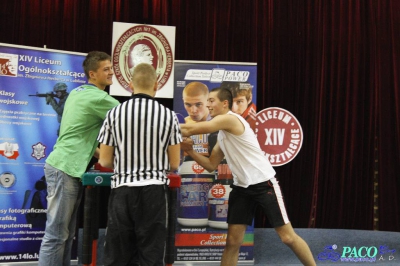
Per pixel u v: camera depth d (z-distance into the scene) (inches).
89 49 170.2
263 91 180.7
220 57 178.9
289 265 170.2
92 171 131.7
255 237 174.1
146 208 98.3
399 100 184.7
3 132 142.2
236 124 128.9
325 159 183.9
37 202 145.5
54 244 122.6
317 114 183.0
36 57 145.0
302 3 184.7
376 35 186.2
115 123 101.3
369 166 184.7
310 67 184.2
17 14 166.6
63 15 169.2
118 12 173.0
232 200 133.8
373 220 184.7
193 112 156.3
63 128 125.3
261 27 182.2
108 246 100.8
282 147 173.6
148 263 98.0
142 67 105.3
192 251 156.7
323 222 182.5
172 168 104.7
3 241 142.3
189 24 177.8
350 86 185.5
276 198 129.3
